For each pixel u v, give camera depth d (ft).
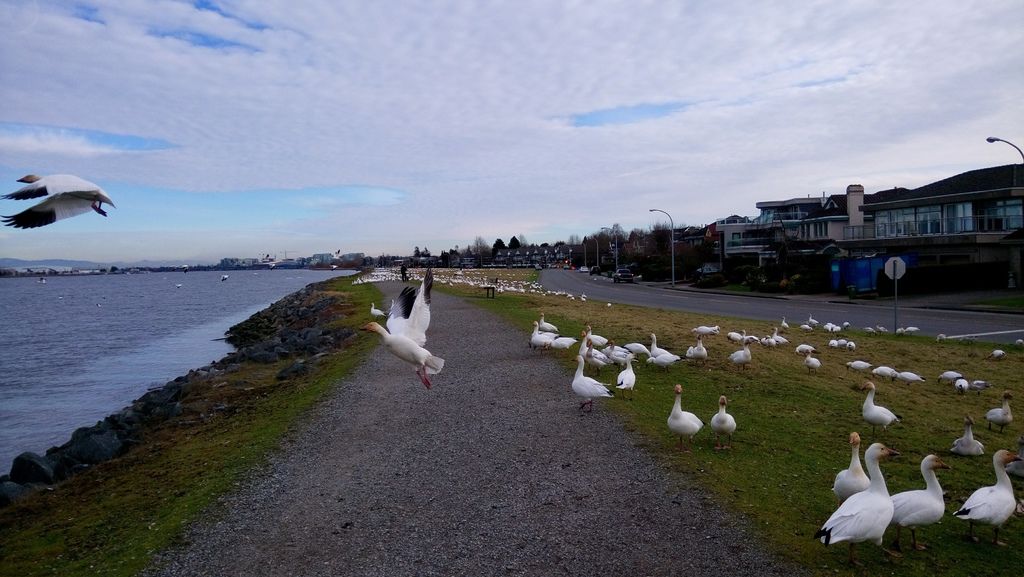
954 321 102.94
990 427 41.81
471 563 23.97
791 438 37.63
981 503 24.29
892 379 56.18
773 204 281.54
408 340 30.42
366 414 46.88
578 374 45.29
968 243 157.89
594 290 218.18
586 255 532.73
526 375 57.93
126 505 33.04
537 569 23.27
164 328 186.91
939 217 173.58
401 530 27.12
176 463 40.06
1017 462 31.48
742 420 41.42
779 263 200.34
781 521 26.20
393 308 32.81
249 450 40.06
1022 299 127.54
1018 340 74.74
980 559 23.35
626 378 47.14
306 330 120.78
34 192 18.95
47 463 45.85
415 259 553.64
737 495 28.81
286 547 26.07
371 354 74.64
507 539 25.73
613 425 40.81
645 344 72.28
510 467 34.04
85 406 84.48
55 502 37.17
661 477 31.40
